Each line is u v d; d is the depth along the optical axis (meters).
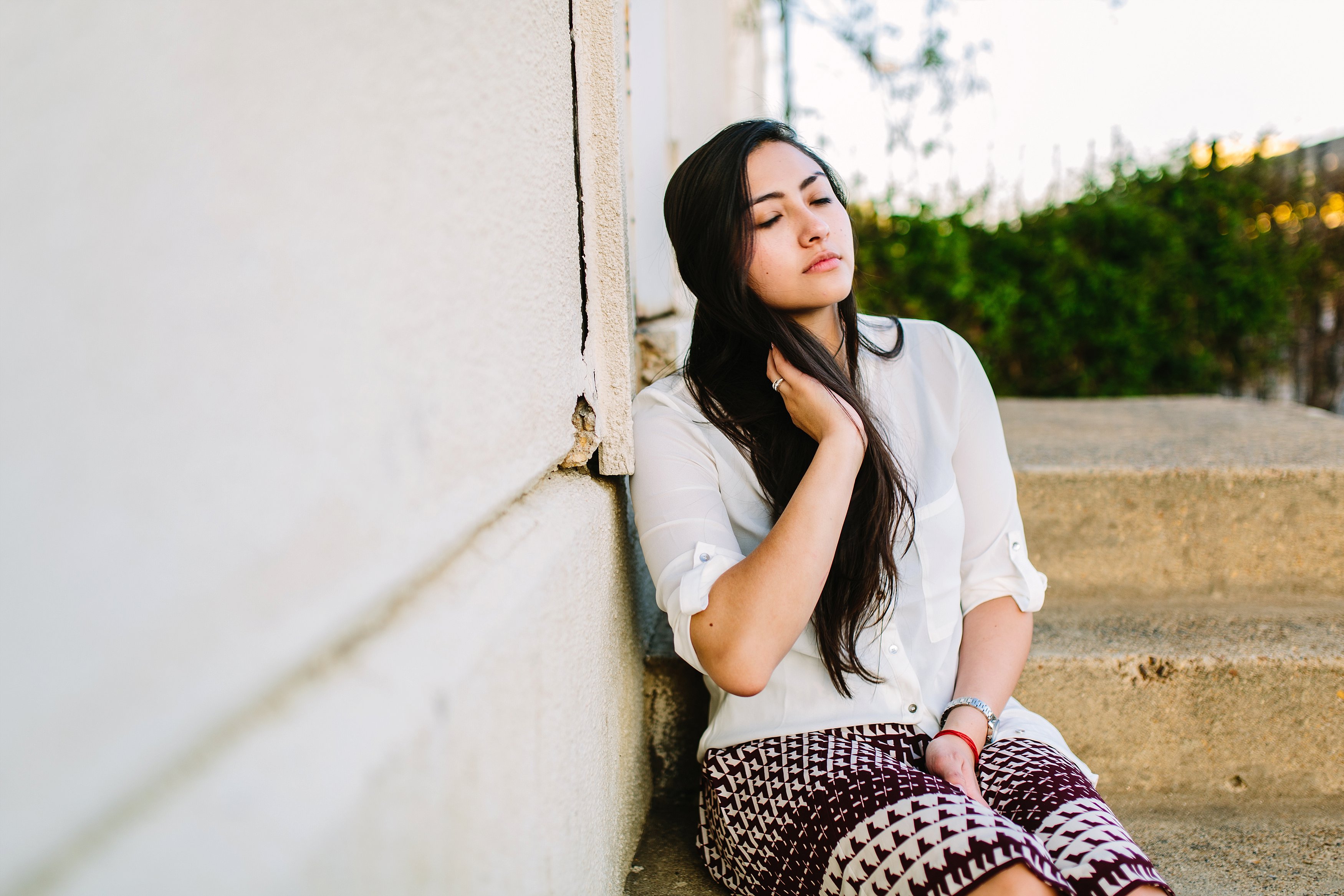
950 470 1.39
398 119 0.59
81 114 0.33
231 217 0.41
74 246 0.32
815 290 1.32
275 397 0.44
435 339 0.64
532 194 0.91
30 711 0.30
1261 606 1.90
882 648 1.28
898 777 1.09
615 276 1.22
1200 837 1.50
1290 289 4.05
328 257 0.49
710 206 1.33
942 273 4.02
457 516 0.67
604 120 1.18
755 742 1.27
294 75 0.46
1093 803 1.07
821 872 1.09
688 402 1.38
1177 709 1.62
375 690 0.53
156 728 0.35
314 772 0.44
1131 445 2.24
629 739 1.41
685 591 1.14
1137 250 4.02
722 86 3.69
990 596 1.40
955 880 0.94
